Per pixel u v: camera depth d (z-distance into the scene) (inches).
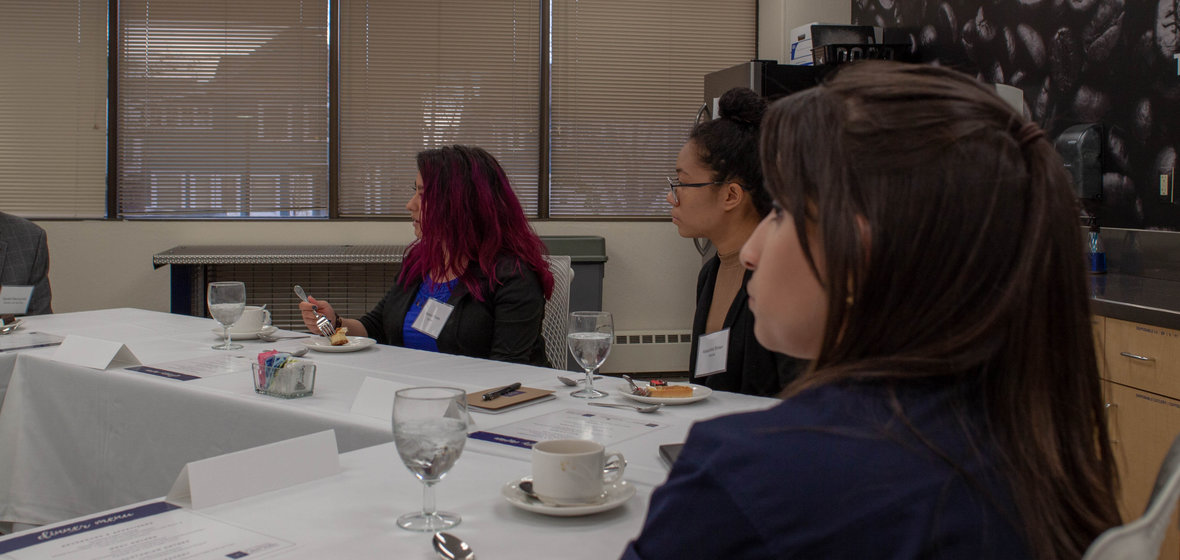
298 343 85.6
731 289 70.5
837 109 20.7
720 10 198.1
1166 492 18.5
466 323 86.9
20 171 178.7
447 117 189.8
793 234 21.3
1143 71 114.1
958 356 19.4
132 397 66.1
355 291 182.7
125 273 179.5
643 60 195.6
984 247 19.1
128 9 180.1
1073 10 126.6
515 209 90.1
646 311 196.2
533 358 88.6
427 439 31.5
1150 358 84.4
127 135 181.5
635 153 196.5
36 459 73.9
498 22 190.4
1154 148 112.4
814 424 19.4
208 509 35.2
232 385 63.3
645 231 195.3
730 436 20.1
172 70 181.9
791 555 18.5
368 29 186.5
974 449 18.7
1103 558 17.4
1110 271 119.4
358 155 187.8
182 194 183.6
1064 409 20.3
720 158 67.9
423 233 90.2
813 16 188.7
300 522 33.7
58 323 99.9
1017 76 139.6
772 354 63.8
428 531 32.5
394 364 73.3
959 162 19.3
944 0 158.7
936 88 20.4
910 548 17.7
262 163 185.0
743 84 155.4
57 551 30.4
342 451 52.1
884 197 19.5
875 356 20.2
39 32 177.8
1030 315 19.3
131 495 66.6
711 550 19.3
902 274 19.5
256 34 183.5
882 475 18.3
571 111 193.9
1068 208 19.8
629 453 44.6
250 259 167.0
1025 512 18.5
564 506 34.1
